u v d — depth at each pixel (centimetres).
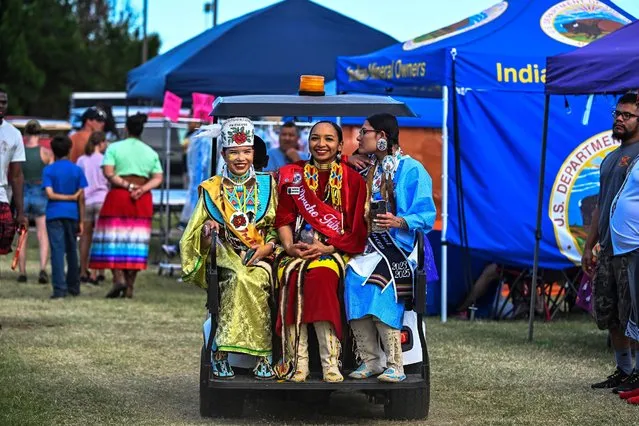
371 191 649
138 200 1286
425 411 653
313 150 639
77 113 2827
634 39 877
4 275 1527
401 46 1234
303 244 627
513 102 1160
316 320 605
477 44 1151
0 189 938
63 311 1151
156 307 1209
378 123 660
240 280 622
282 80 1541
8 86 3847
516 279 1169
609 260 743
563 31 1190
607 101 1170
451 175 1147
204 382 632
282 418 665
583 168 1159
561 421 653
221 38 1569
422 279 622
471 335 1026
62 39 4238
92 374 796
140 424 637
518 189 1150
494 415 671
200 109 1501
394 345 622
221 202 646
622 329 727
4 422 616
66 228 1281
